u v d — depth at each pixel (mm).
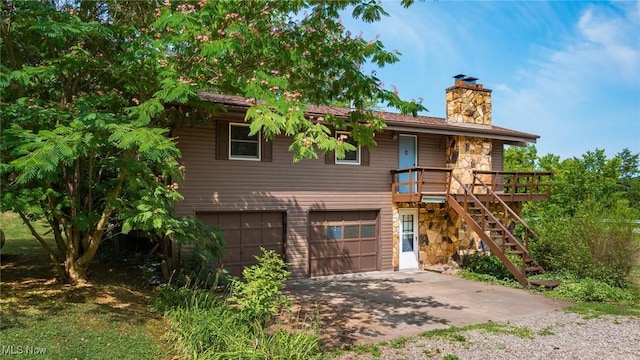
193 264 9812
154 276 9461
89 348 5516
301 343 5723
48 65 6469
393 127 13586
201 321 6172
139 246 12180
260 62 7223
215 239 9273
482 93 16141
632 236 11336
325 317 8203
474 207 14219
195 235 8578
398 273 13805
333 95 8031
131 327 6434
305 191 12812
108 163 7199
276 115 5375
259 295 6441
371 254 14133
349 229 13766
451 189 15102
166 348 5941
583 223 12195
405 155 14852
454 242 15102
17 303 6711
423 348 6395
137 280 9211
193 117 10289
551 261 12102
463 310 8906
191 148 11164
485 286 11656
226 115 11227
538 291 10867
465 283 12102
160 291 8156
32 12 5988
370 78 7613
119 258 11070
